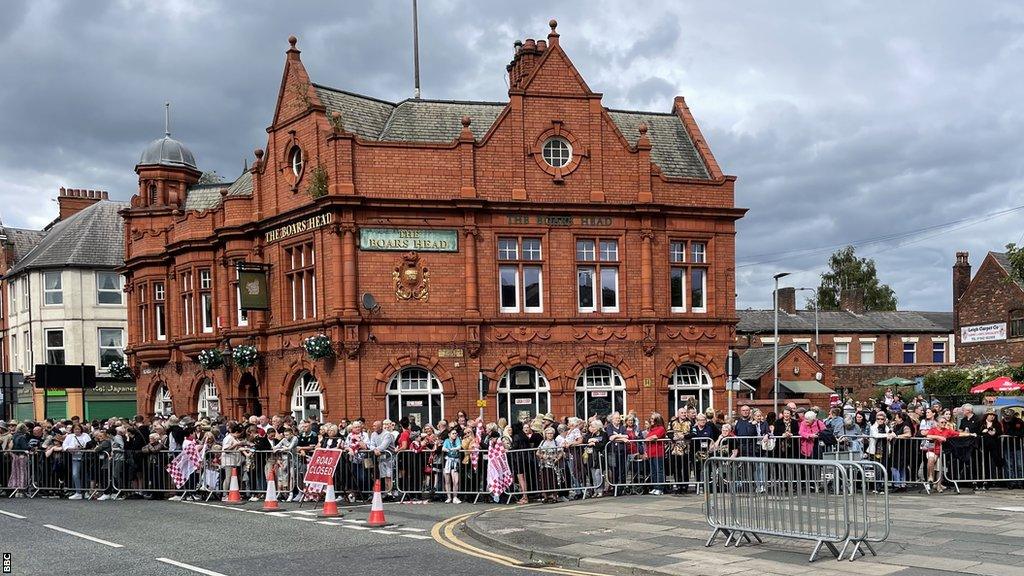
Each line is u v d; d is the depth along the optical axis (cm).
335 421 2755
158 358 3653
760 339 5356
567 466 1844
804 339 5494
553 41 2948
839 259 7125
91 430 2325
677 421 2117
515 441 1842
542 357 2866
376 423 1933
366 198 2745
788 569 1027
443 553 1213
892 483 1816
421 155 2816
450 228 2830
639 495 1852
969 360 4731
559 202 2891
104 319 4941
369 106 3109
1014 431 1906
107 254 4991
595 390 2927
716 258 3072
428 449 1905
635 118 3403
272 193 3064
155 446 2070
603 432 1877
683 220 3042
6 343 5378
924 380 4691
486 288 2845
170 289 3628
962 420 1911
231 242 3191
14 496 2211
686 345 3008
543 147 2933
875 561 1052
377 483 1530
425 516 1623
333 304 2739
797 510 1117
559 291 2902
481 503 1830
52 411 4853
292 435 2045
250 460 2003
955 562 1028
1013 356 4462
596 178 2948
